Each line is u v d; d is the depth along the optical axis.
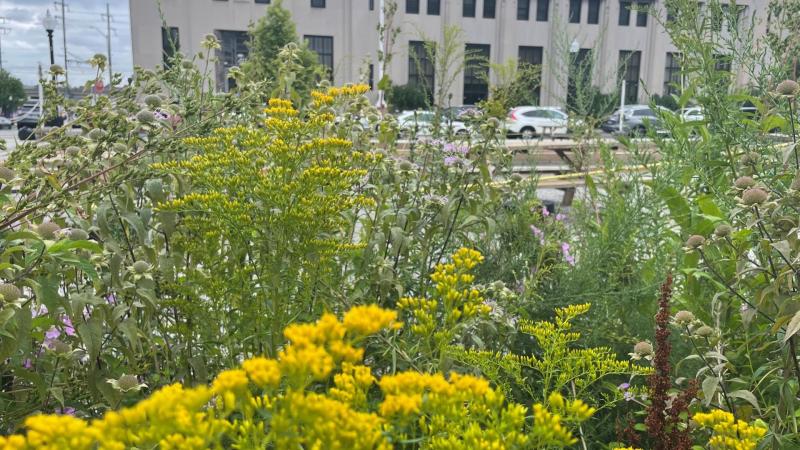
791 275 2.24
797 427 2.23
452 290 1.65
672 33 3.48
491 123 3.28
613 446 2.24
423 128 3.86
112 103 2.59
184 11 37.62
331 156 2.30
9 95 42.66
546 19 42.72
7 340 1.76
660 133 3.79
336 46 40.16
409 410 1.07
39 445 0.88
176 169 2.29
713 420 1.50
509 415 1.16
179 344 2.38
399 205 3.08
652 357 2.25
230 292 2.21
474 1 41.75
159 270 2.26
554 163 8.29
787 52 3.25
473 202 3.12
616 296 3.16
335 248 2.21
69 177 2.28
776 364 2.27
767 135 3.11
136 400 2.04
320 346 1.03
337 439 0.99
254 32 4.28
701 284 3.06
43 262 1.85
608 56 41.47
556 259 3.38
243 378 1.01
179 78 3.36
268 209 2.14
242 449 1.04
